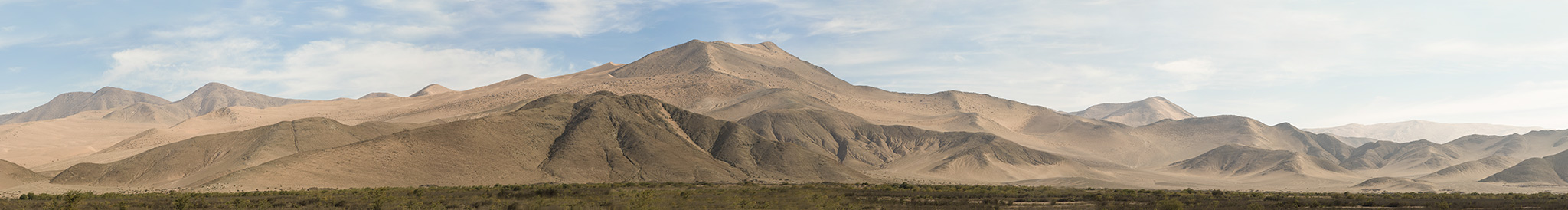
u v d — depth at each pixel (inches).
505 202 3769.7
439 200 3907.5
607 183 6988.2
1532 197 5177.2
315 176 6845.5
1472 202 4104.3
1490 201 4261.8
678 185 6245.1
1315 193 5841.5
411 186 6761.8
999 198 4259.4
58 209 3722.9
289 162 7037.4
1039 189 6067.9
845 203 3801.7
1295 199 4227.4
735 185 6254.9
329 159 7249.0
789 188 5511.8
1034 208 3668.8
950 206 3575.3
